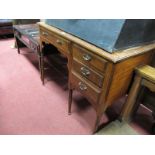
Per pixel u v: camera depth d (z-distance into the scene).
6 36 3.26
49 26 1.43
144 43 1.17
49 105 1.63
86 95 1.23
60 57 2.17
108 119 1.52
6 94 1.73
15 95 1.73
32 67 2.28
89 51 1.03
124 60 0.96
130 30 0.96
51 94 1.79
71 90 1.41
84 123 1.46
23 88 1.85
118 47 0.96
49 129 1.38
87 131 1.39
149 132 1.43
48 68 2.20
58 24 1.33
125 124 1.48
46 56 2.02
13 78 2.01
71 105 1.64
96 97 1.13
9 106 1.58
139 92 1.29
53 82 1.99
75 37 1.17
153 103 1.34
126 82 1.19
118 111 1.63
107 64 0.94
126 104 1.37
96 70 1.04
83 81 1.20
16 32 2.37
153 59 1.39
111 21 0.92
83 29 1.09
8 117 1.46
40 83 1.95
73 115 1.54
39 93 1.79
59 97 1.75
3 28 2.90
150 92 1.32
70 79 1.35
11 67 2.24
